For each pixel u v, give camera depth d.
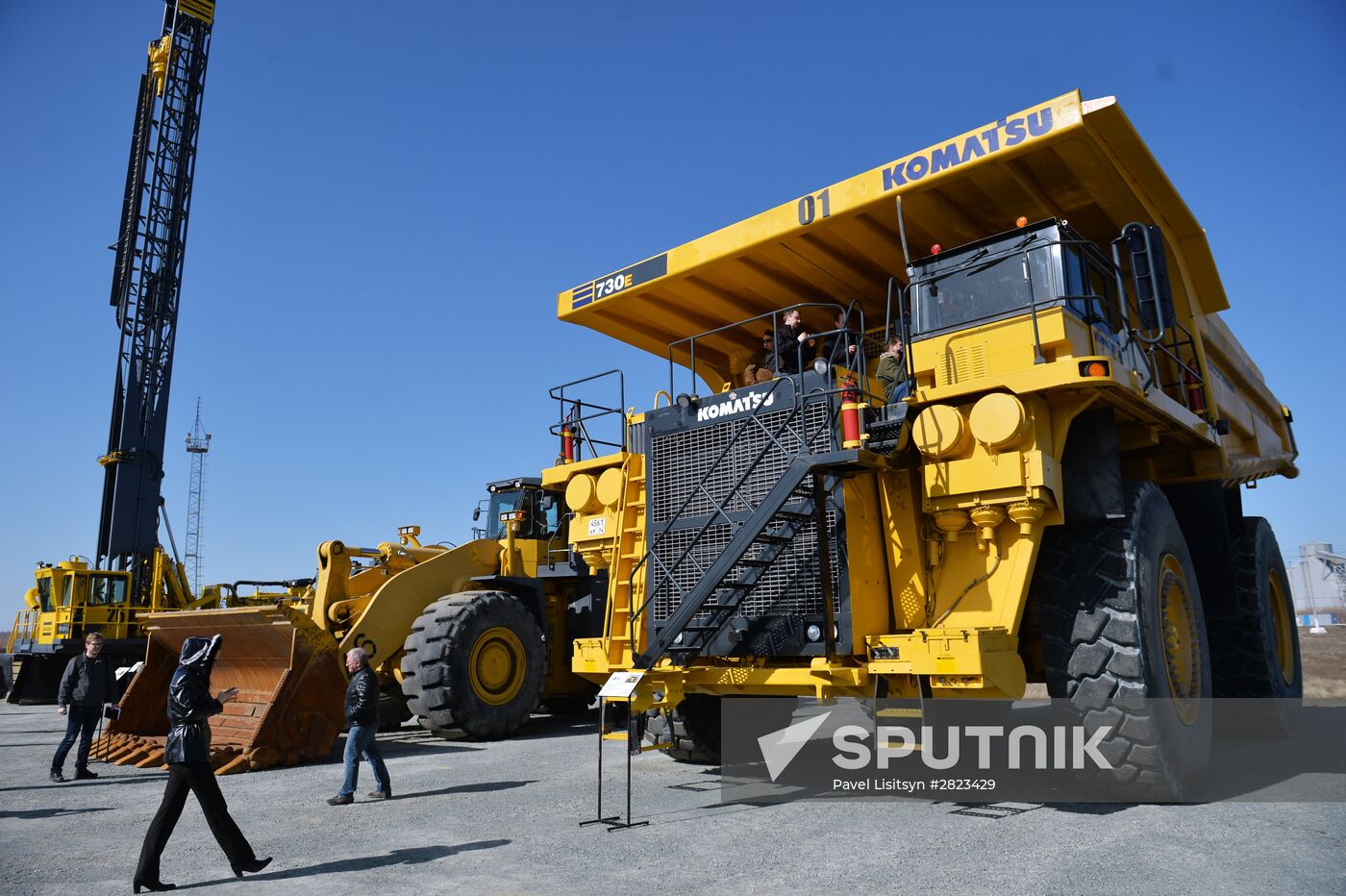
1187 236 7.38
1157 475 8.00
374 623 10.46
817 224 6.83
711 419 6.82
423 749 9.83
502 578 11.58
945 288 6.30
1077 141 5.86
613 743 10.08
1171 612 6.30
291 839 5.58
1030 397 5.68
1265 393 10.45
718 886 4.15
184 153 27.50
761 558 6.39
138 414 25.59
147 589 24.72
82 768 8.55
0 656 23.95
